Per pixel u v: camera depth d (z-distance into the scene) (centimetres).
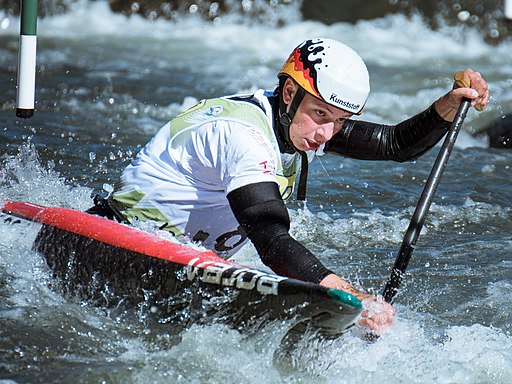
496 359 1142
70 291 1222
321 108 1101
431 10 4641
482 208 1875
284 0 4700
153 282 1128
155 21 4644
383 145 1305
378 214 1800
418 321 1268
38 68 3319
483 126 2725
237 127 1099
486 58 4231
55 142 2197
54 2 4534
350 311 927
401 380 1066
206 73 3509
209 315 1074
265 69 3675
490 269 1504
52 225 1280
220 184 1161
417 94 3272
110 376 1038
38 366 1055
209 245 1242
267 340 1034
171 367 1063
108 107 2717
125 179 1238
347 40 4456
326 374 1058
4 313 1181
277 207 1048
